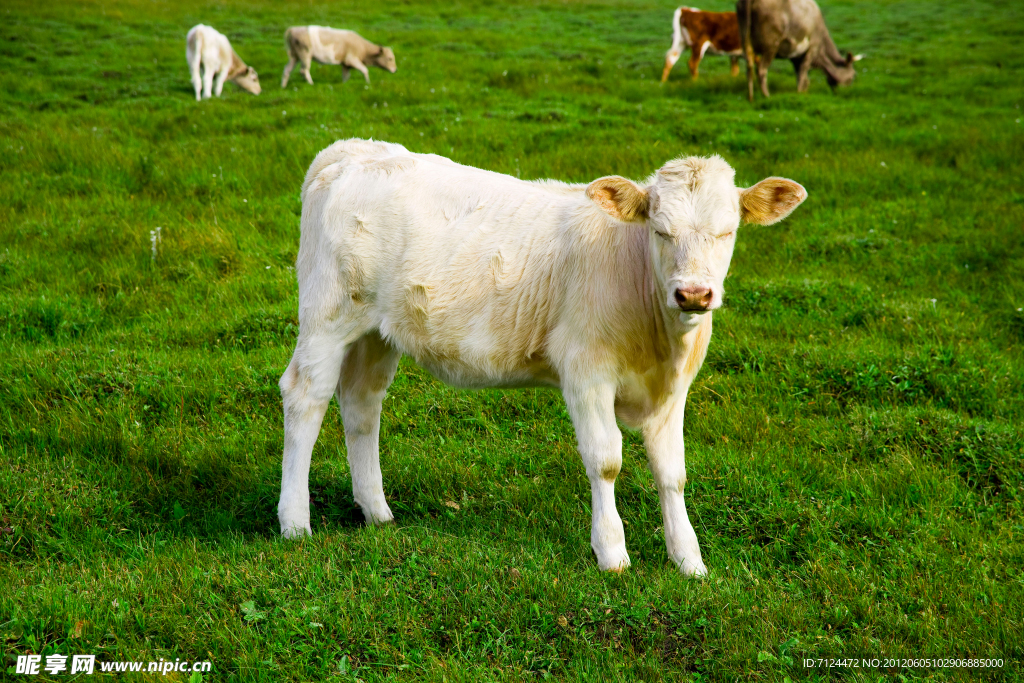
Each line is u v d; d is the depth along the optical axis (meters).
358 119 12.77
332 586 3.85
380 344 4.80
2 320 6.88
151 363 6.25
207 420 5.77
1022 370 6.45
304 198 4.88
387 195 4.50
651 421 4.27
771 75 20.03
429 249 4.36
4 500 4.54
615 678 3.40
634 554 4.41
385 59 19.14
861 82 17.98
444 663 3.46
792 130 13.40
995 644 3.73
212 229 8.75
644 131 12.83
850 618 3.92
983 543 4.50
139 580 3.87
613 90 16.42
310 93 15.24
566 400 4.20
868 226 9.75
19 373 5.89
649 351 4.10
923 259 8.88
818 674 3.55
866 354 6.58
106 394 5.81
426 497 5.01
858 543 4.56
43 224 8.71
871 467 5.27
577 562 4.20
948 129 13.29
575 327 4.10
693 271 3.60
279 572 3.94
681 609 3.79
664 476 4.26
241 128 12.50
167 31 22.95
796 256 9.15
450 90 15.30
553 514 4.84
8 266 7.80
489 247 4.30
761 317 7.60
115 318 7.23
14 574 3.99
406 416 5.95
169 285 7.84
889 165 11.59
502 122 12.88
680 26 18.23
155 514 4.75
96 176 10.25
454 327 4.34
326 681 3.33
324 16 27.00
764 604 3.97
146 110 13.88
